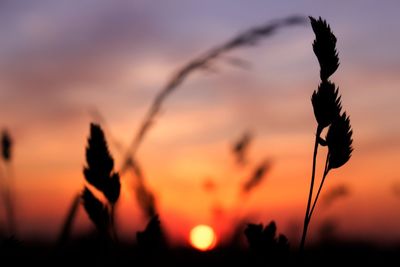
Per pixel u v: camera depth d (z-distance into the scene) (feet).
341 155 0.90
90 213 0.88
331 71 0.94
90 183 0.88
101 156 0.89
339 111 0.93
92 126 0.89
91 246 0.90
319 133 0.92
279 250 0.85
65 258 0.91
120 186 0.89
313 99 0.93
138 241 0.87
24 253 0.83
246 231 0.87
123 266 0.87
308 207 0.86
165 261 0.89
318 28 0.96
